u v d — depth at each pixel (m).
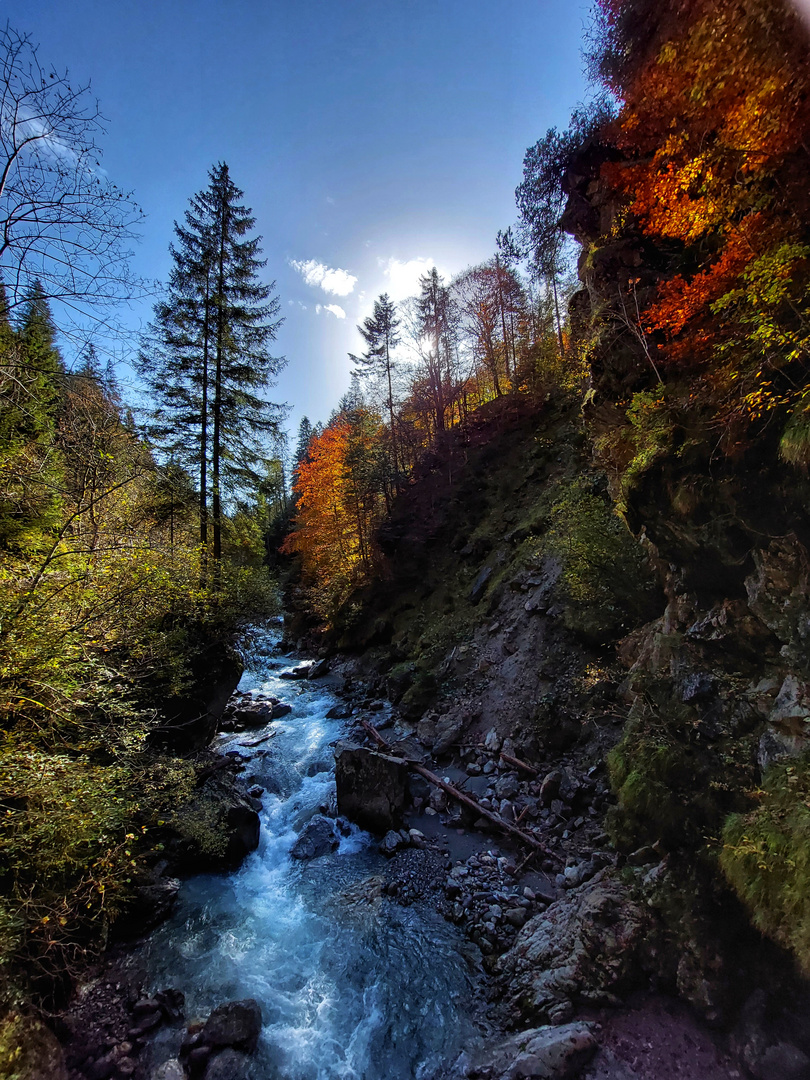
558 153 12.54
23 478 5.75
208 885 8.27
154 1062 5.25
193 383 14.28
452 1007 5.93
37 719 5.66
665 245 9.37
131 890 7.12
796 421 4.77
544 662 12.78
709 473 6.46
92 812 5.31
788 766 4.88
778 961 4.58
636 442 8.17
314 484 30.53
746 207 5.89
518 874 8.20
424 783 11.26
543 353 24.28
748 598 6.27
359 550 27.86
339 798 10.38
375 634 22.53
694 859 5.62
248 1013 5.69
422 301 31.73
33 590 5.44
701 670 6.81
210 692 10.95
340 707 17.08
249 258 14.89
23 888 5.40
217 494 14.13
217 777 10.15
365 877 8.50
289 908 7.83
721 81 5.27
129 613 7.86
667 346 7.66
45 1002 5.54
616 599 11.56
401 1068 5.26
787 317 4.85
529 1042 5.06
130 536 7.66
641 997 5.36
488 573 18.72
